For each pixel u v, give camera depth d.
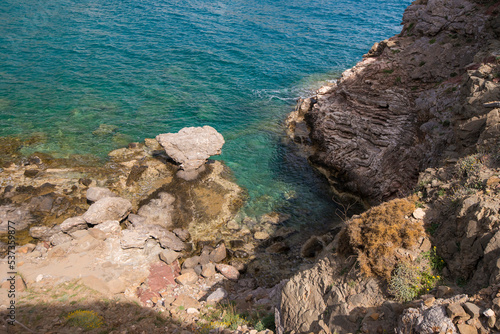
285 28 62.22
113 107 37.94
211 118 37.66
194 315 16.30
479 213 11.87
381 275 12.12
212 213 25.55
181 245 22.34
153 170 28.91
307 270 13.84
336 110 34.22
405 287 11.61
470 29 30.84
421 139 26.42
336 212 26.72
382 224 12.80
